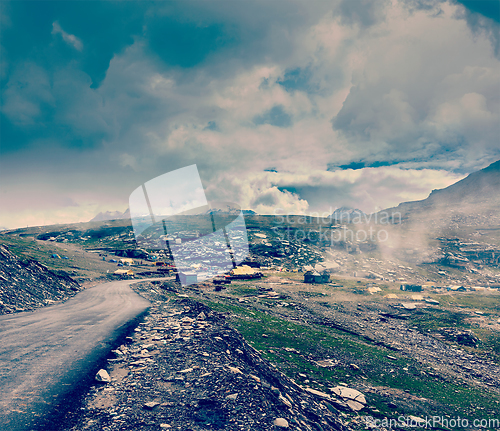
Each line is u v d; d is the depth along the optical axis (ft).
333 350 94.12
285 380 47.21
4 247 119.96
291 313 174.50
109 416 22.21
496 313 231.50
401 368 93.50
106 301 107.65
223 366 35.22
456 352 150.00
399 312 231.30
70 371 30.99
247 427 21.93
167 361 36.76
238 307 145.28
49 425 20.33
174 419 22.22
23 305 82.53
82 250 479.41
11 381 27.27
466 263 607.37
